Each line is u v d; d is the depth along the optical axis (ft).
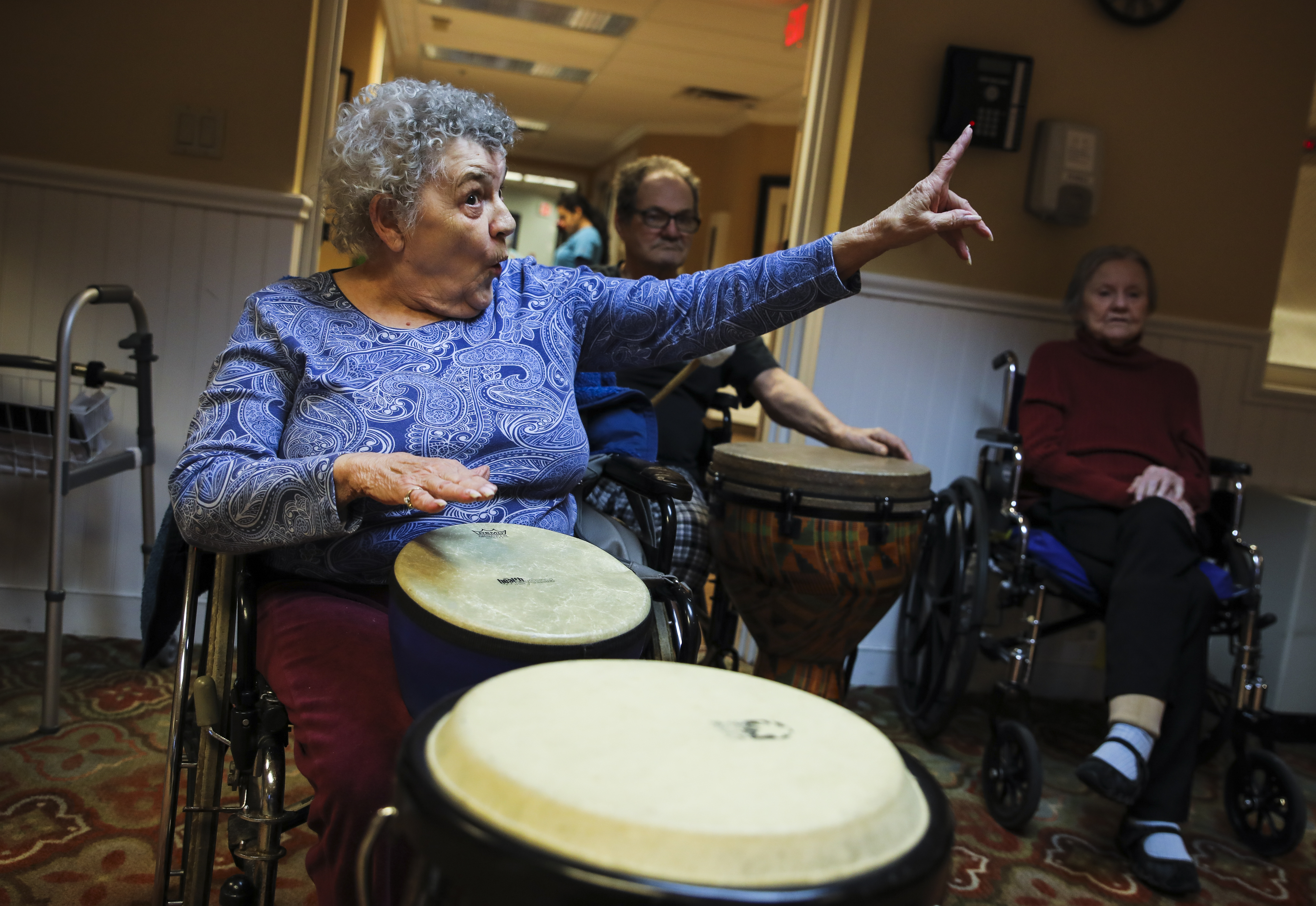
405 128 3.91
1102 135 8.85
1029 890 5.83
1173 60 9.14
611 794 1.77
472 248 4.00
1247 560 7.04
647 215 7.58
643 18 20.11
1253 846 6.62
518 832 1.73
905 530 6.32
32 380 7.81
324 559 3.85
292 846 5.49
